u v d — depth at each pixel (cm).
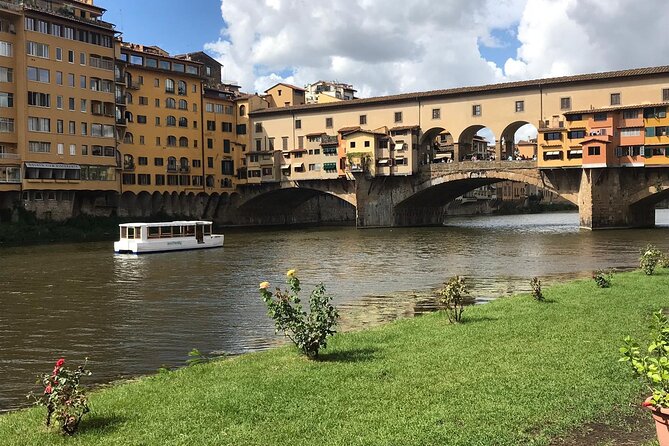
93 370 1636
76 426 952
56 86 7112
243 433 904
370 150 8619
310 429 912
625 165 6994
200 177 9544
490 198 15062
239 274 3856
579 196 7281
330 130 9325
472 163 7994
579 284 2534
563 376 1129
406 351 1399
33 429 970
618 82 7162
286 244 6172
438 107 8400
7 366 1700
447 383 1112
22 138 6788
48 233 6888
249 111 10044
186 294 3048
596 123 7081
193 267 4291
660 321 878
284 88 11138
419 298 2727
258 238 7106
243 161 10150
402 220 8938
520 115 7775
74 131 7331
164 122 9012
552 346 1369
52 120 7069
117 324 2294
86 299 2934
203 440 884
